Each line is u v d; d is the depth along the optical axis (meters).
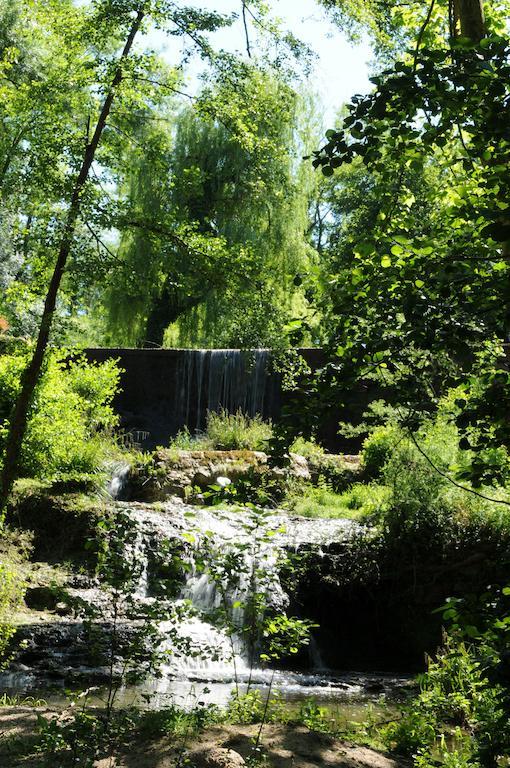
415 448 14.25
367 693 10.86
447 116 4.20
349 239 4.88
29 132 11.27
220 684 10.74
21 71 24.52
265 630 5.83
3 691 9.36
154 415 26.45
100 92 10.86
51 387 16.28
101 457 17.67
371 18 11.23
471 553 13.72
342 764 5.33
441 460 13.92
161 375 26.59
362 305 4.31
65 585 12.86
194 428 26.23
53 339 11.46
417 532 14.16
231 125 11.35
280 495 18.25
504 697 4.07
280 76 11.58
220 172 28.91
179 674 10.92
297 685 11.21
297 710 9.23
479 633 3.97
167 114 23.53
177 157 29.31
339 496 18.34
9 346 18.44
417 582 14.03
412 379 4.28
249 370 10.60
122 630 11.27
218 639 12.17
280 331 10.35
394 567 14.20
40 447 15.81
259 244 28.55
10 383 15.88
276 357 10.28
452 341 3.99
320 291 4.62
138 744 5.23
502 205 3.90
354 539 14.60
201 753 5.04
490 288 4.03
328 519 16.41
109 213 10.68
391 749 6.65
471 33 7.59
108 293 29.64
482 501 13.84
